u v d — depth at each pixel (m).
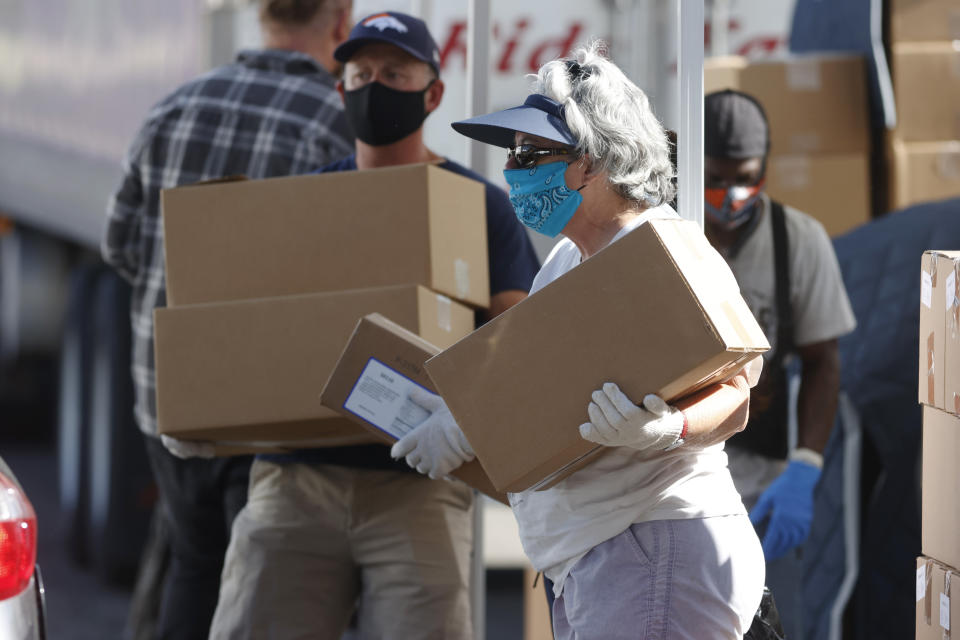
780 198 13.09
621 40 14.70
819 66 13.09
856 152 13.12
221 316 9.34
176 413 9.32
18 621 8.66
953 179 13.48
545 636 13.37
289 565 9.82
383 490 9.80
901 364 12.05
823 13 14.20
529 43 14.57
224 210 9.62
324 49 12.37
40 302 33.44
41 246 33.09
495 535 16.91
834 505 11.66
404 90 10.14
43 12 21.92
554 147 7.41
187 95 12.02
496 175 12.50
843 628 11.54
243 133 11.80
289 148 11.73
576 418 7.08
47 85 21.83
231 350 9.30
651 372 6.88
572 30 14.59
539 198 7.54
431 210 9.37
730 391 7.35
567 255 8.12
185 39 17.80
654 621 7.19
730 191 11.14
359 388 8.56
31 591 8.88
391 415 8.51
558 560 7.53
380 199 9.42
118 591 20.78
